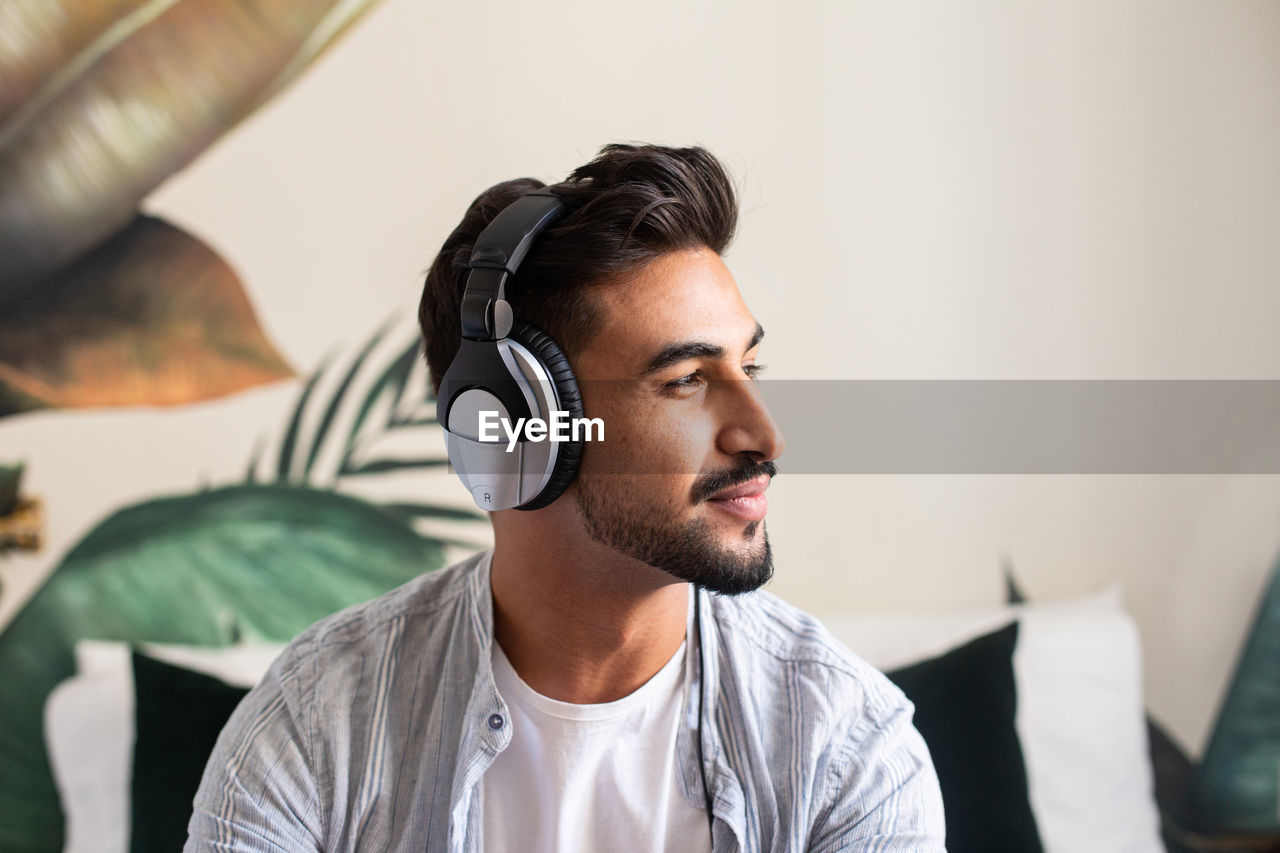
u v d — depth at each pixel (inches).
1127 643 63.2
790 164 69.7
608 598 32.4
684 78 69.7
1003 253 69.8
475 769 32.4
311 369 70.1
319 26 69.6
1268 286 69.8
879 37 69.6
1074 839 58.1
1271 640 69.8
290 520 70.0
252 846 32.1
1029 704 60.8
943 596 70.3
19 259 68.7
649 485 30.1
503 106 70.0
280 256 69.9
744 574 30.7
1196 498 70.2
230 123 69.6
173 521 69.7
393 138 70.0
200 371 69.8
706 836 33.5
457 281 34.1
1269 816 70.2
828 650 36.1
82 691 61.9
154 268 69.5
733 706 34.8
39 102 68.3
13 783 67.9
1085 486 70.2
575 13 69.8
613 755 33.5
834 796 34.0
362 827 33.4
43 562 69.4
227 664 62.3
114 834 58.2
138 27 68.7
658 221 30.0
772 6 69.6
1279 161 69.5
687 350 29.7
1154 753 70.5
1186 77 69.5
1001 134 69.7
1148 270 69.8
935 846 34.0
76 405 69.4
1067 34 69.6
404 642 35.8
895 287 69.8
